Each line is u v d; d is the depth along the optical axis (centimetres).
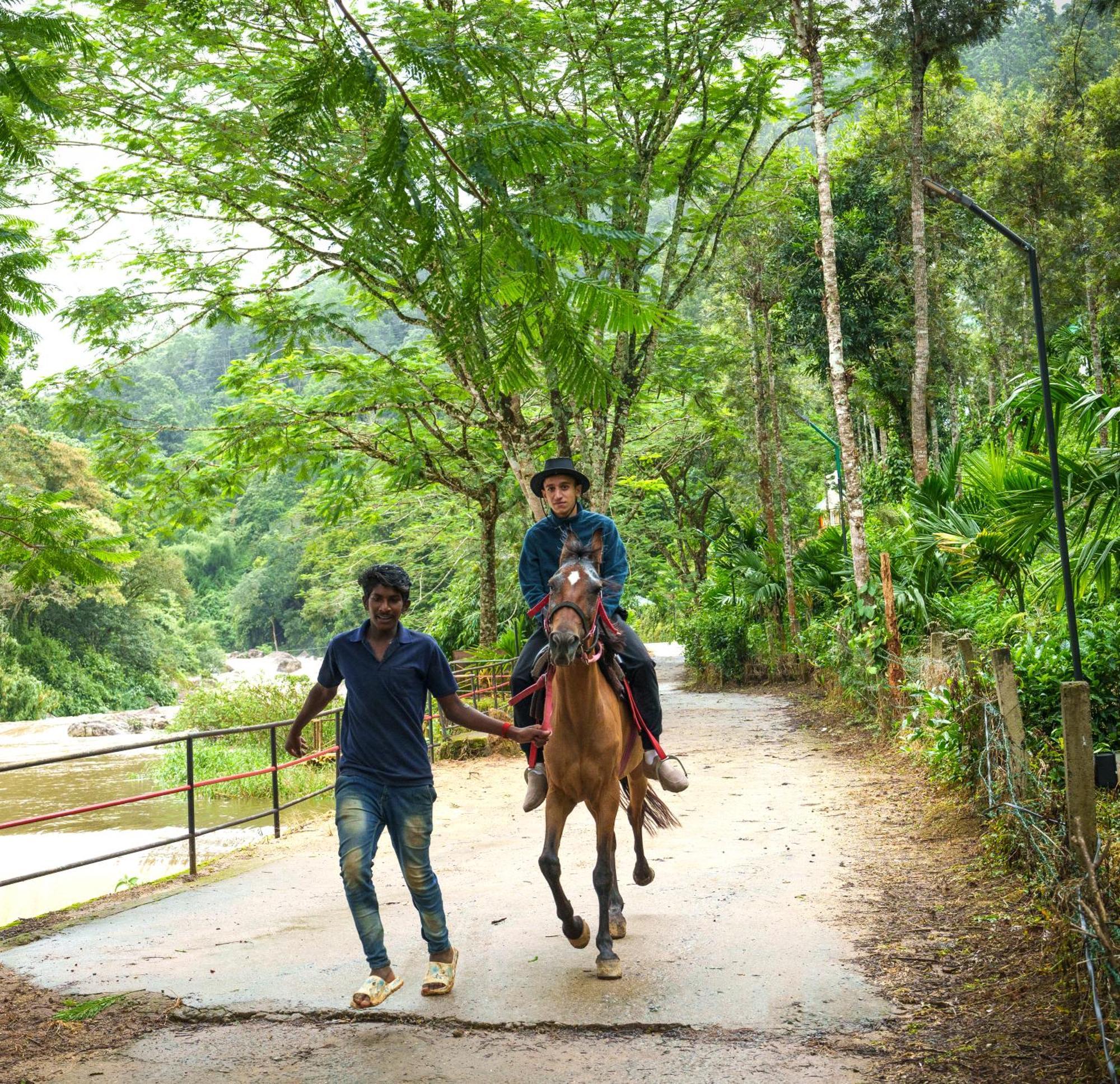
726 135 1761
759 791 1097
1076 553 930
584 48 1467
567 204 331
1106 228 1920
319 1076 434
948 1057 422
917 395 1973
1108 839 595
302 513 4341
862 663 1489
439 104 330
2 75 388
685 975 529
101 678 5256
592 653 521
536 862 816
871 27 1738
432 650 530
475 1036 469
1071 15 1989
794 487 3575
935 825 825
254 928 664
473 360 322
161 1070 447
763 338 2442
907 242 2703
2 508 571
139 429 1825
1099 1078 388
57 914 740
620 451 1669
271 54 1370
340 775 526
